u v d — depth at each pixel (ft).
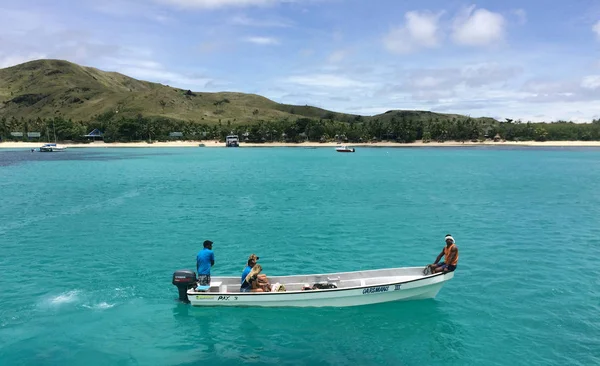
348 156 475.31
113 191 174.29
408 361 42.86
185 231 99.91
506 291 60.44
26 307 55.36
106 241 90.43
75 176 238.48
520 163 354.33
